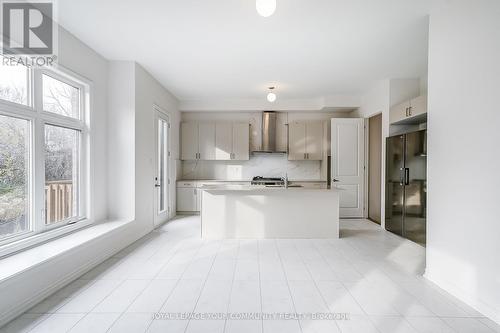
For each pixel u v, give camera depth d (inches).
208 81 193.3
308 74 178.1
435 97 102.2
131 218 154.1
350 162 230.8
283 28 118.0
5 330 73.8
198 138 255.3
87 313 82.4
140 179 163.6
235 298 92.2
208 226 167.9
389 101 185.2
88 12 104.8
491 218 79.7
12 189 96.5
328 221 169.5
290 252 141.3
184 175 264.8
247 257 133.2
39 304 87.5
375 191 225.5
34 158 104.0
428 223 107.7
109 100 153.0
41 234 106.2
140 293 95.3
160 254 136.6
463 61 89.0
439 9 99.7
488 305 81.0
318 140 253.0
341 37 126.3
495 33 77.9
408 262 127.3
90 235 117.7
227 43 132.5
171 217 230.4
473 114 85.2
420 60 154.1
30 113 101.3
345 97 233.3
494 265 78.9
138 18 109.6
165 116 213.2
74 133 130.3
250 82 195.3
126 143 153.4
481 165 82.7
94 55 140.3
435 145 102.5
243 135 255.1
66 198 125.3
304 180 257.6
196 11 104.7
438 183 101.1
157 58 150.9
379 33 122.3
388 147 185.0
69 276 103.0
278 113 264.2
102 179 148.3
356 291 97.9
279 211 168.7
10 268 81.4
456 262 93.0
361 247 150.4
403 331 74.6
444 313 83.4
